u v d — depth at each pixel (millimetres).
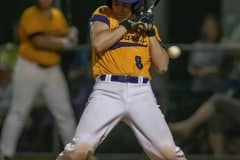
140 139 23562
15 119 34094
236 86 36969
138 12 23641
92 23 23750
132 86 23312
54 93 34250
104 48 23156
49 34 33719
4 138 34156
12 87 36625
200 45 37844
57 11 34344
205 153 36812
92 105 23359
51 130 37562
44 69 33875
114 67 23312
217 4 42562
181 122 37250
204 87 37438
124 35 23375
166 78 37812
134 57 23344
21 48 33938
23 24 33688
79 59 37750
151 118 23312
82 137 23219
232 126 36688
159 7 42219
